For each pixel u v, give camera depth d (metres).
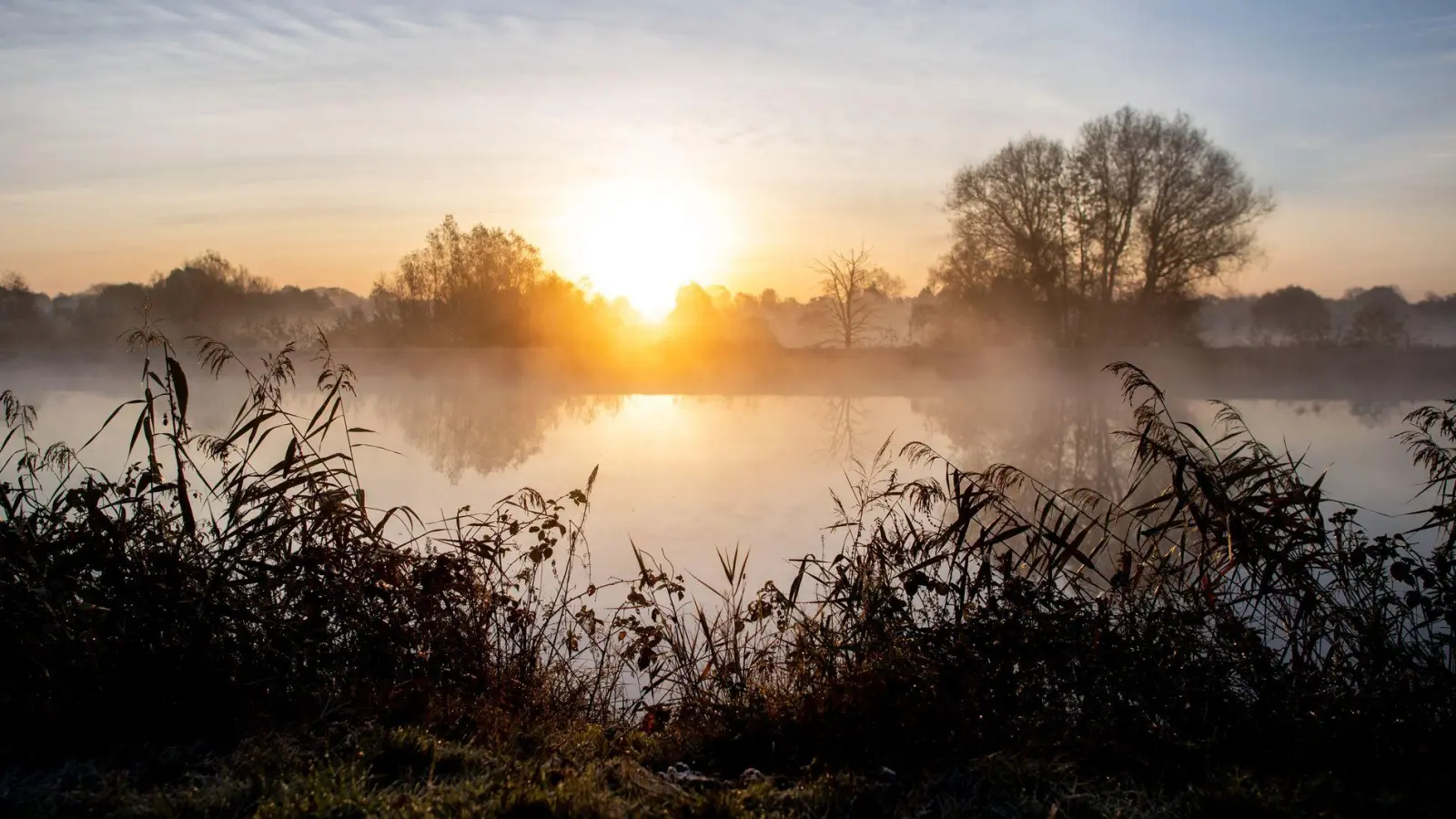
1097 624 4.52
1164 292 39.31
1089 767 3.90
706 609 7.59
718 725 4.47
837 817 3.49
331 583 4.78
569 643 5.49
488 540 5.63
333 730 4.07
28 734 3.97
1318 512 5.00
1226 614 4.68
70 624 4.27
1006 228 41.06
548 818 3.32
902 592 5.40
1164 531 5.19
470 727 4.36
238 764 3.71
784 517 11.96
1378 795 3.55
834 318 53.41
